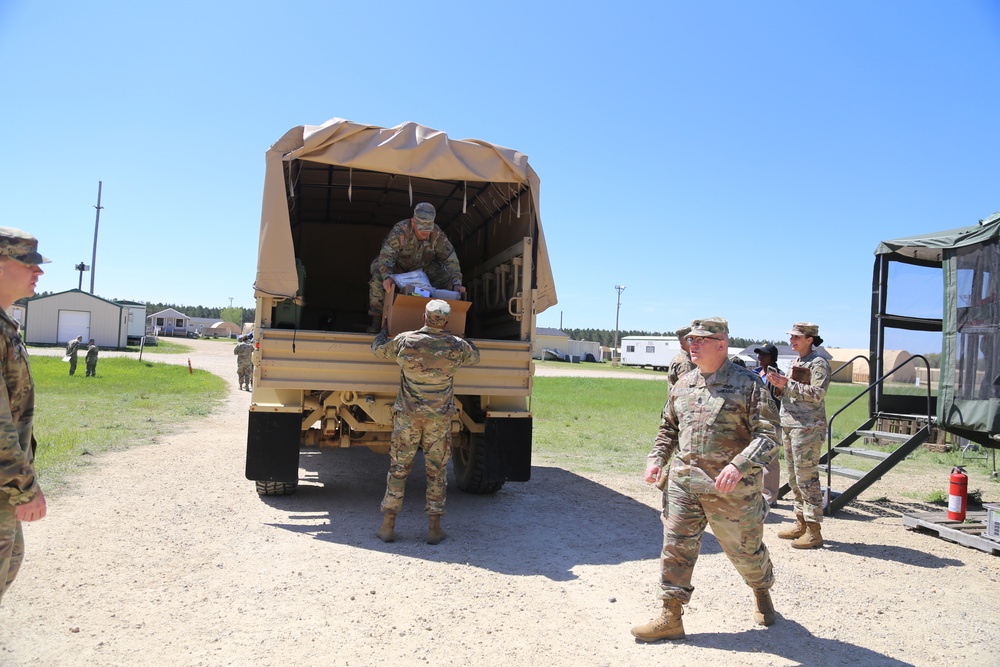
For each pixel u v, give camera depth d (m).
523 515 6.61
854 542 6.07
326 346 6.03
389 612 4.06
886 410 8.41
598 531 6.14
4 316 2.69
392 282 6.04
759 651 3.73
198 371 28.09
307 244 11.17
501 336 8.02
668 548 3.83
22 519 2.62
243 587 4.36
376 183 8.69
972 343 6.60
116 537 5.24
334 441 6.68
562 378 38.84
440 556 5.19
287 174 6.67
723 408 3.71
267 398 6.13
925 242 7.43
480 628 3.90
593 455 10.89
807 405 5.85
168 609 3.96
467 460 7.40
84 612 3.85
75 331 46.47
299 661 3.39
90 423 11.34
